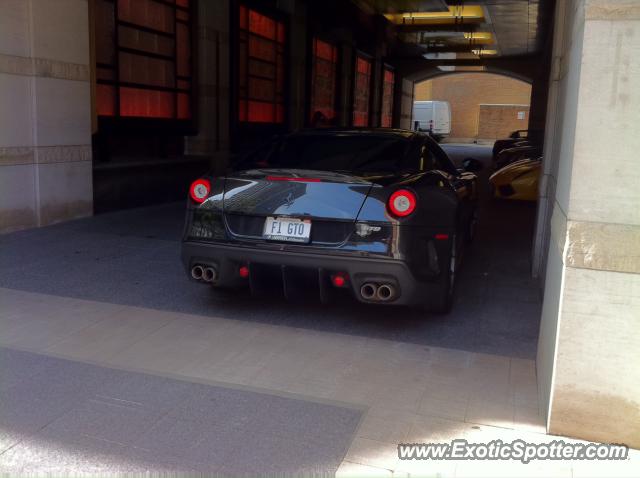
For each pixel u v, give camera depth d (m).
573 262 2.72
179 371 3.61
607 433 2.82
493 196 12.20
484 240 7.95
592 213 2.65
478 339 4.30
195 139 11.66
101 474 2.58
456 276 5.19
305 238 4.11
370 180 4.09
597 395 2.79
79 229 7.73
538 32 21.30
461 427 3.02
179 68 10.94
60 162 7.98
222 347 4.00
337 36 19.19
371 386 3.47
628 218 2.62
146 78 10.04
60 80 7.84
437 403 3.27
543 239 5.92
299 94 16.25
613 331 2.72
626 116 2.56
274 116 15.08
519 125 46.12
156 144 10.98
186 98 11.24
